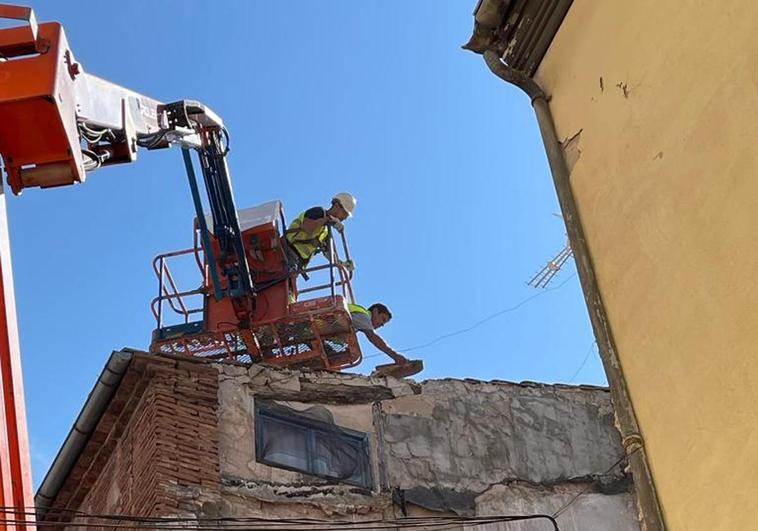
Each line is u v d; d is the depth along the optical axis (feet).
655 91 22.72
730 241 19.88
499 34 28.07
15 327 24.77
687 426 20.39
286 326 62.69
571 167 25.46
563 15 26.32
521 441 43.80
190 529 35.27
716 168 20.52
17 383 24.13
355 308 63.05
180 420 38.65
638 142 23.09
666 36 22.54
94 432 41.81
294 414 41.16
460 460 42.37
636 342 22.22
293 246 63.05
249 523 37.29
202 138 57.88
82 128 28.96
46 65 25.71
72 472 43.42
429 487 41.09
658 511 20.71
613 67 24.32
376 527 38.55
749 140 19.70
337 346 63.87
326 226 63.98
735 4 20.56
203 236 62.69
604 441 44.91
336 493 39.60
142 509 37.19
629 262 22.85
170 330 63.21
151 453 37.81
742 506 18.71
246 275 62.13
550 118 26.53
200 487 37.29
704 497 19.66
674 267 21.36
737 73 20.26
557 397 45.78
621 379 22.41
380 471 40.96
